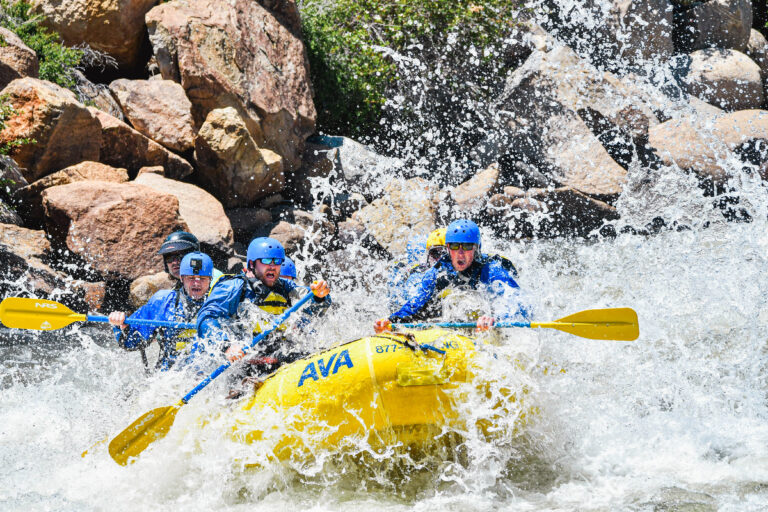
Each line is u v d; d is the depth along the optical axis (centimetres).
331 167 2192
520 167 2434
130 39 2128
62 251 1537
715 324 1190
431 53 2541
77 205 1527
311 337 867
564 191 2353
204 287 830
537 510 675
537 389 773
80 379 1088
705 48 3031
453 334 753
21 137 1598
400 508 691
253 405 764
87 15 2062
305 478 756
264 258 836
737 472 728
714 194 2494
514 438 763
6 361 1168
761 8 3347
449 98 2562
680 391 943
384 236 2047
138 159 1834
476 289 838
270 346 840
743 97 2877
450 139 2556
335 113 2419
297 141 2131
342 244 2006
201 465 762
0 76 1697
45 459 820
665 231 2192
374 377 726
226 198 1911
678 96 2792
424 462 759
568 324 776
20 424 922
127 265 1528
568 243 2125
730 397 930
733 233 1795
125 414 859
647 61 2873
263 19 2158
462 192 2303
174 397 805
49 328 847
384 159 2275
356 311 1080
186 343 827
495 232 2292
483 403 734
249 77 2036
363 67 2425
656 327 1185
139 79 2209
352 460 758
